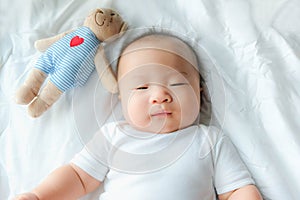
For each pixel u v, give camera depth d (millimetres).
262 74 1147
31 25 1245
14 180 1103
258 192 1055
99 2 1269
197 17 1231
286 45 1172
